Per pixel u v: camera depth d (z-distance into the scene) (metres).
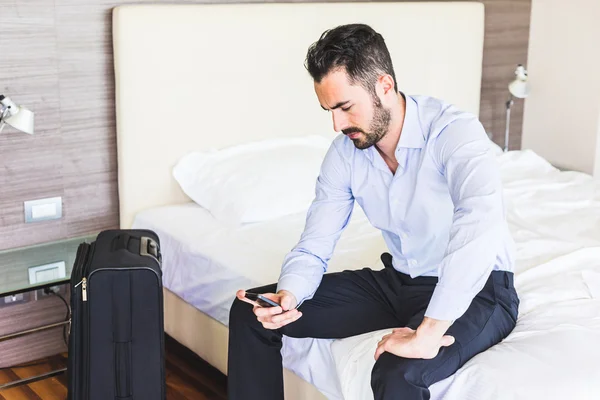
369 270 2.04
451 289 1.56
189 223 2.74
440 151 1.75
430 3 3.51
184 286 2.59
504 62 3.96
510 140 4.13
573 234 2.55
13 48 2.60
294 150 3.09
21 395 2.58
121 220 2.91
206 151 3.00
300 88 3.21
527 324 1.83
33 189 2.75
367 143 1.78
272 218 2.77
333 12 3.21
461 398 1.61
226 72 2.99
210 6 2.91
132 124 2.82
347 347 1.85
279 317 1.77
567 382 1.55
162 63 2.83
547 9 3.90
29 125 2.48
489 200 1.60
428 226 1.85
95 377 2.16
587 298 2.00
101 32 2.77
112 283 2.11
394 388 1.54
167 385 2.63
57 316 2.91
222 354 2.43
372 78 1.71
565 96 3.88
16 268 2.56
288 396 2.14
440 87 3.64
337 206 1.96
